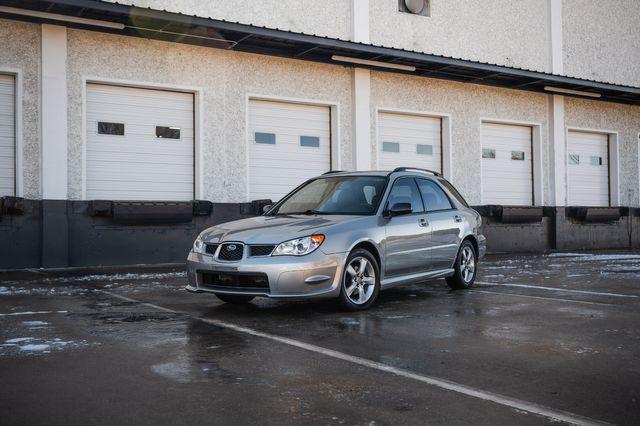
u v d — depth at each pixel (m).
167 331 5.30
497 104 17.45
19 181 11.13
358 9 14.92
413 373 3.98
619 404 3.38
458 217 8.16
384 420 3.10
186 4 12.87
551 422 3.09
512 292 8.06
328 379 3.83
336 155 14.74
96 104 12.08
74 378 3.82
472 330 5.42
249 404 3.34
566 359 4.38
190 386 3.66
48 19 11.05
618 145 20.14
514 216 17.16
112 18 11.30
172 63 12.66
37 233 11.18
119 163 12.30
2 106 11.18
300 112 14.47
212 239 6.41
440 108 16.38
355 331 5.35
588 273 10.69
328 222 6.46
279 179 14.16
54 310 6.41
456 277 8.17
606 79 19.75
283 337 5.07
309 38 12.71
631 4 20.34
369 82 15.13
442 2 16.53
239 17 13.48
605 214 19.11
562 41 18.75
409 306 6.80
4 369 4.02
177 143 12.93
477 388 3.66
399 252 6.99
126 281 9.16
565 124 18.89
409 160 16.08
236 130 13.39
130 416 3.14
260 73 13.70
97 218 11.72
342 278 6.21
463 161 16.77
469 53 16.95
